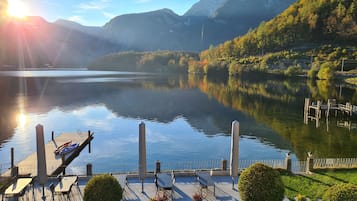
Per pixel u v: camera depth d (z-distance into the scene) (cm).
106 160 2870
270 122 4531
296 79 12056
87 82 11200
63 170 2503
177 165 2705
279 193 1284
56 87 9356
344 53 12625
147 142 3491
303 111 5491
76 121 4597
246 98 7262
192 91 8700
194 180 1795
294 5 17825
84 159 2895
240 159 2855
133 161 2847
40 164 1493
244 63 15150
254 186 1289
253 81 12181
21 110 5419
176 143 3459
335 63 11450
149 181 1761
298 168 2080
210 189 1653
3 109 5506
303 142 3425
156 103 6431
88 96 7425
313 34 15388
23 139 3531
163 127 4244
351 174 1894
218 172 1858
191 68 17588
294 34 15700
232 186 1688
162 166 2672
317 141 3459
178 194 1595
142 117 4934
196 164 2733
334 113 5216
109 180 1293
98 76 14838
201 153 3097
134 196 1560
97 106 5969
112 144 3403
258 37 16875
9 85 9700
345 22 14538
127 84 10594
